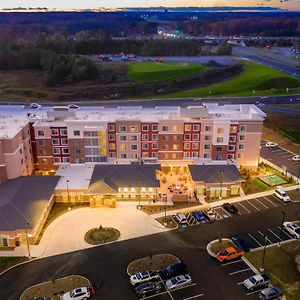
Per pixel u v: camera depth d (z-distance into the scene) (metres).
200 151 114.00
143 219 90.00
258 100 195.88
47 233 84.38
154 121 110.12
